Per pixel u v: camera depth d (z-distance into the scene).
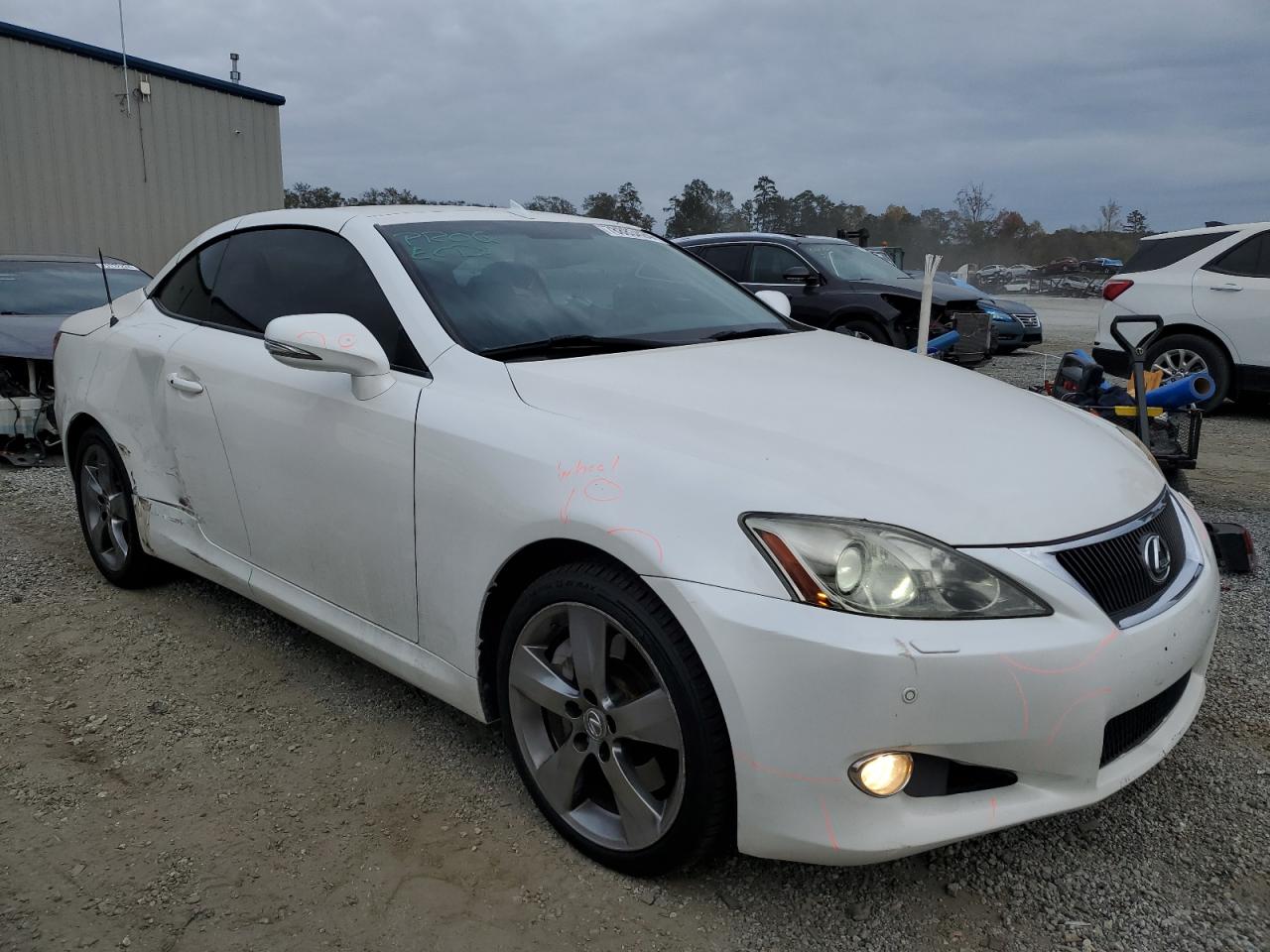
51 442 6.56
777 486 1.98
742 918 2.11
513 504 2.25
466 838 2.39
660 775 2.15
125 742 2.85
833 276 10.51
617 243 3.53
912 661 1.81
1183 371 8.41
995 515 1.99
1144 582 2.14
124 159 14.98
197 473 3.32
